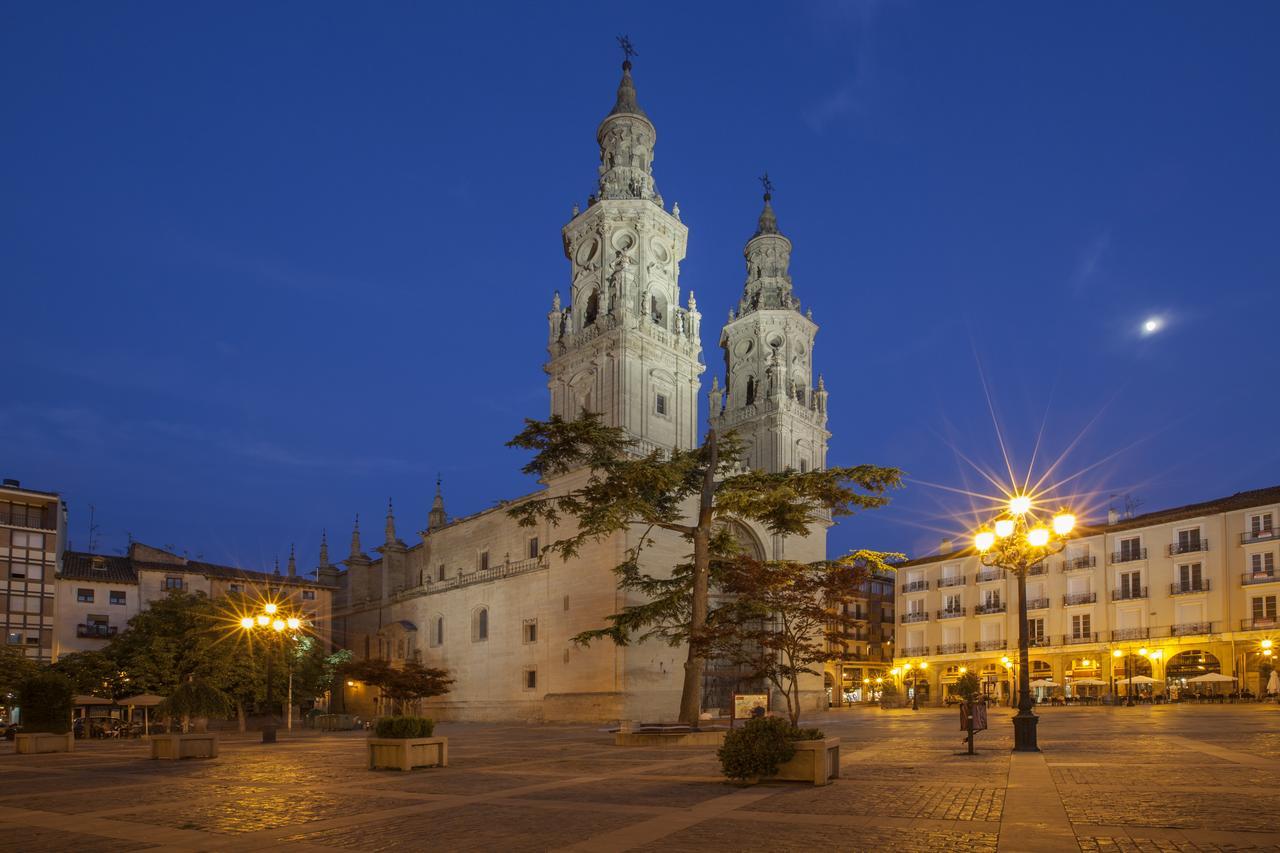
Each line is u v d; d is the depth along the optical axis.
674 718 59.28
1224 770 18.69
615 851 11.48
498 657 69.88
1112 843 11.20
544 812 15.02
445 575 81.81
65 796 18.89
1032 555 25.17
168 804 17.17
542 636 65.25
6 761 29.97
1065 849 10.92
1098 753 23.33
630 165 71.81
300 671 61.34
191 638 56.62
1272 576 64.19
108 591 70.44
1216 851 10.62
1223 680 61.97
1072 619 76.69
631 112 73.31
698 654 29.92
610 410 63.91
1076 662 75.88
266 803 16.98
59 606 67.81
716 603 61.62
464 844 12.23
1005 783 17.36
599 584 60.41
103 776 23.47
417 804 16.36
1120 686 71.50
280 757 29.55
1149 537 72.38
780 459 77.38
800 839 11.99
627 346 64.25
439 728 58.09
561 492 65.19
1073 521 23.84
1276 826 12.11
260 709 63.75
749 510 40.62
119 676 54.09
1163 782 16.81
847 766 21.73
